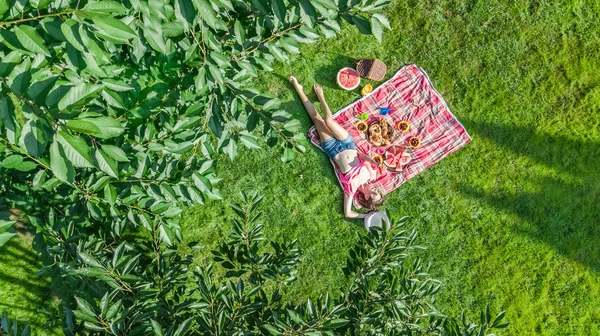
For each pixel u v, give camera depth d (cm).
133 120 340
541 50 589
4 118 199
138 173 332
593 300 586
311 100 587
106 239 394
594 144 591
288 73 585
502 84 589
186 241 570
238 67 330
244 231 389
